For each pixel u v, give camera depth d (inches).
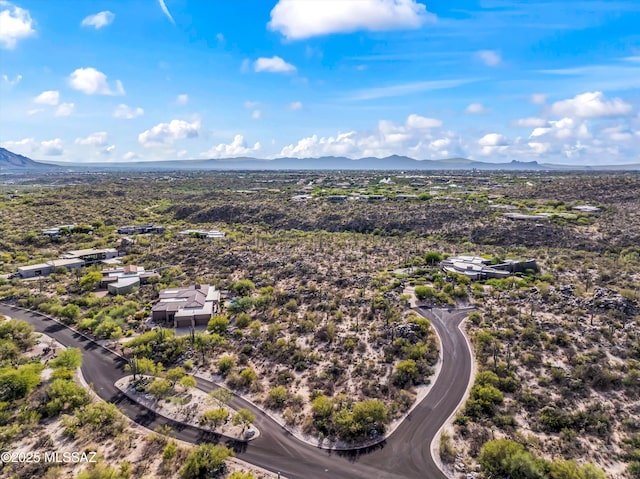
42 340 2682.1
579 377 2070.6
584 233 5009.8
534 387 2063.2
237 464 1617.9
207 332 2775.6
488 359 2314.2
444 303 3105.3
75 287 3639.3
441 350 2460.6
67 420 1818.4
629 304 2738.7
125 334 2780.5
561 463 1486.2
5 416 1822.1
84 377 2260.1
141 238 5398.6
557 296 2962.6
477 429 1790.1
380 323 2792.8
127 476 1497.3
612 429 1760.6
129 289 3575.3
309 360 2383.1
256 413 1950.1
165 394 2085.4
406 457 1657.2
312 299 3233.3
